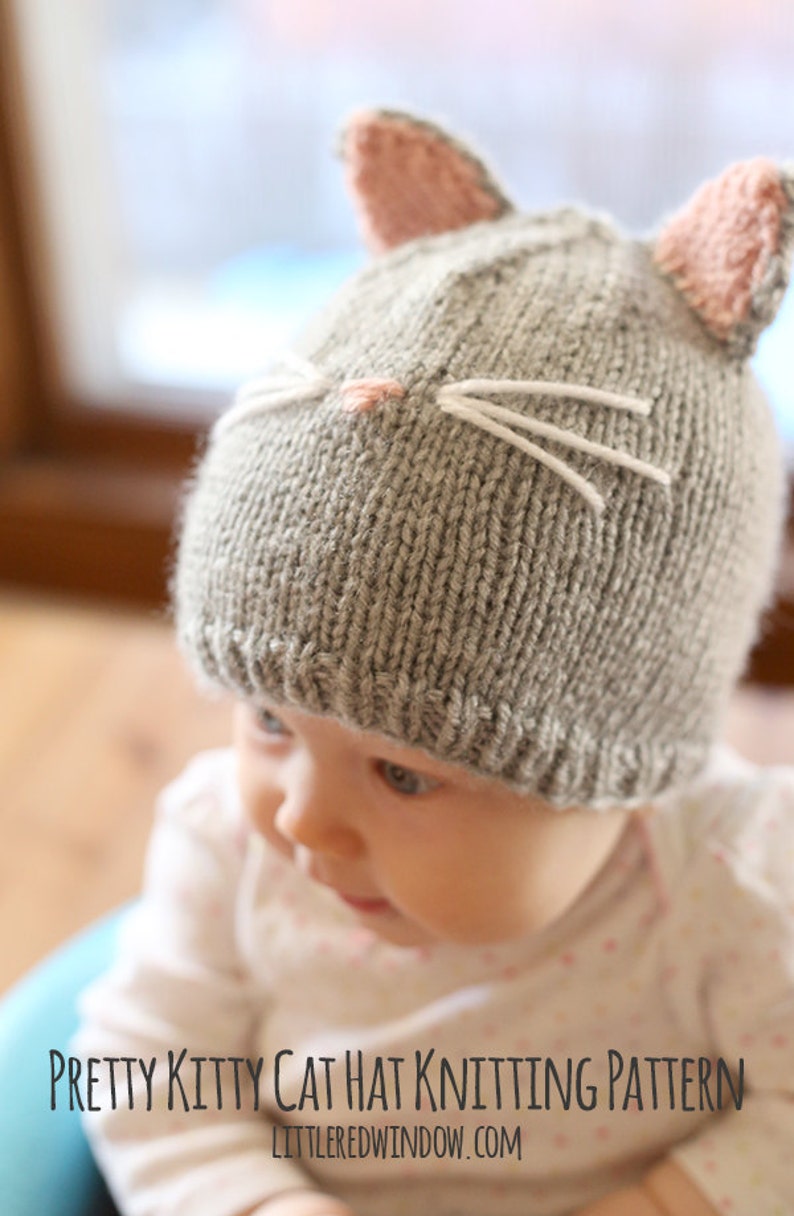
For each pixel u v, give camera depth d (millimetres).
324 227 1466
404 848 635
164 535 1524
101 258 1564
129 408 1595
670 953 755
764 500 657
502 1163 785
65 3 1409
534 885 645
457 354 593
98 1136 790
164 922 848
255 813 698
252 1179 762
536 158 1336
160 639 1426
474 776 605
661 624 605
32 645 1412
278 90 1401
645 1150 784
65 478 1600
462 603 567
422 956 781
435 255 663
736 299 625
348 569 573
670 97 1260
